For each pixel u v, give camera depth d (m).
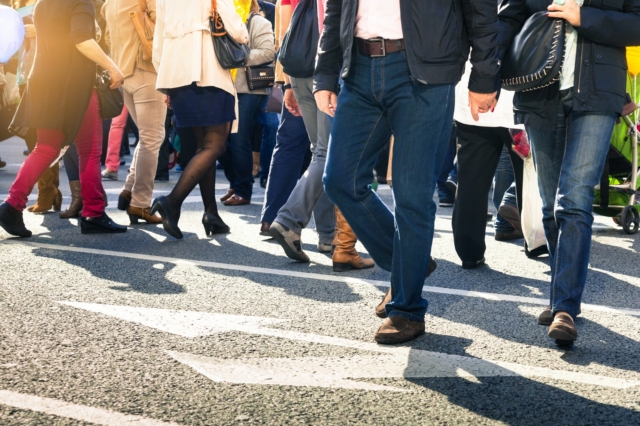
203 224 6.58
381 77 3.42
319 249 5.94
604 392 3.05
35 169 6.13
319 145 5.42
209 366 3.24
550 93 3.80
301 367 3.26
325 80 3.79
